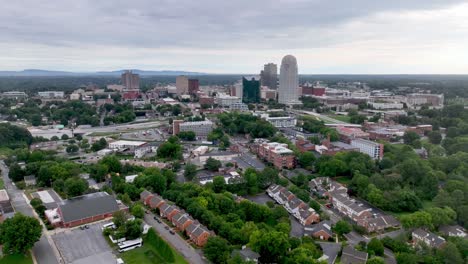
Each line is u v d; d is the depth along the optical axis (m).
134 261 142.50
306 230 171.75
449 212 178.38
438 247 150.38
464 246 148.75
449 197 192.12
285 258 138.12
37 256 145.25
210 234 154.50
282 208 186.50
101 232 166.38
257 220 179.00
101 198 187.62
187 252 148.62
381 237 169.38
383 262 130.50
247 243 152.25
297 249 138.75
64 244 155.25
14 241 141.88
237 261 129.25
